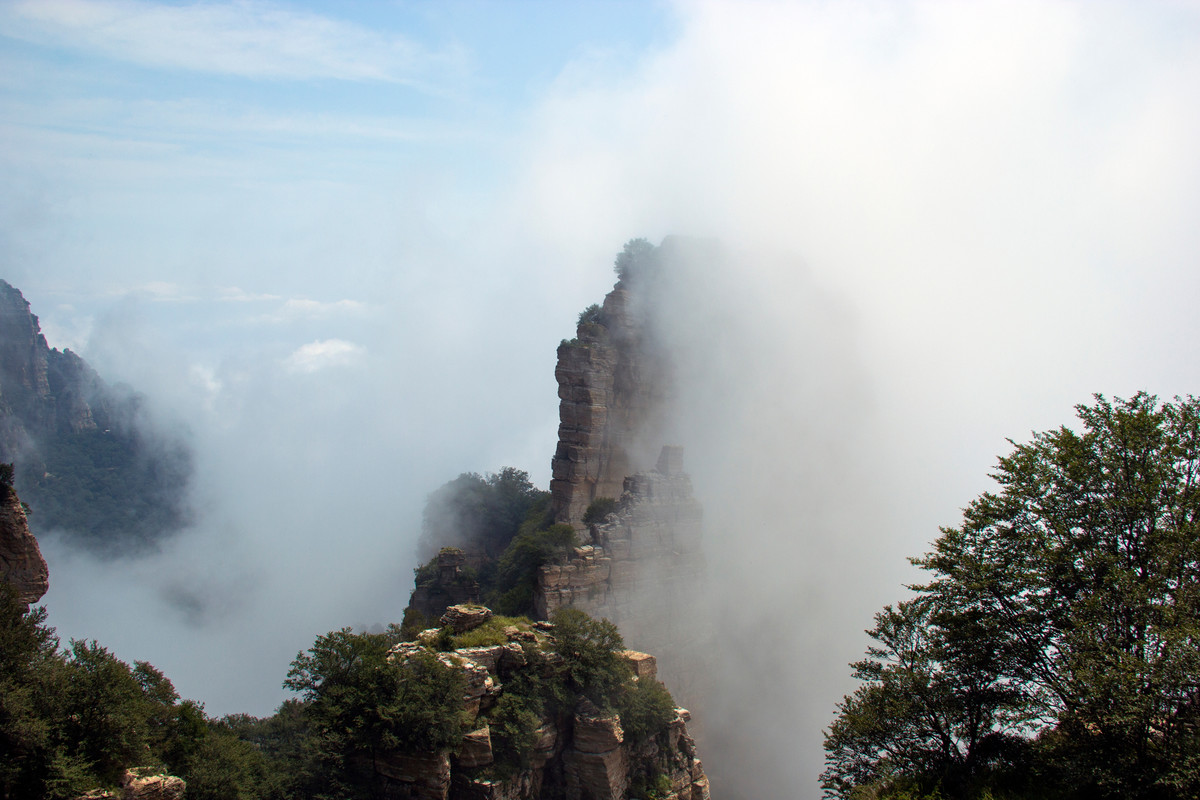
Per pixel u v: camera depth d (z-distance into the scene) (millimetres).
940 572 44000
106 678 44969
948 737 42375
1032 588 39688
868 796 41812
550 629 68125
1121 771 34562
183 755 50812
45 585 48344
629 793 64875
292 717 66625
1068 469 40062
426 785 54844
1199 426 39250
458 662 59125
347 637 57875
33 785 41375
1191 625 34281
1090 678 35125
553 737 62375
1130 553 38875
